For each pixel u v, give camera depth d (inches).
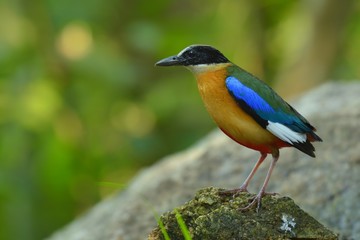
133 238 442.3
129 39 622.2
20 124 575.8
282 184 442.9
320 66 713.0
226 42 711.1
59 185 594.9
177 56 346.0
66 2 614.2
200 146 505.0
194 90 657.0
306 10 712.4
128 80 607.2
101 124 631.8
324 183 432.8
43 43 606.2
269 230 295.3
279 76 727.7
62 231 488.7
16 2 610.9
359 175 432.5
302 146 330.0
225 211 297.4
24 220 572.4
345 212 413.1
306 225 297.4
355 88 529.0
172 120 650.2
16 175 571.8
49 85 599.8
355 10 735.7
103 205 490.0
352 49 757.3
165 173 478.6
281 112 330.3
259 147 334.3
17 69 589.9
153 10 670.5
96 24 633.6
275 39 725.9
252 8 709.3
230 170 465.4
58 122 604.4
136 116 655.1
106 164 628.7
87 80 610.5
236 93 330.3
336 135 466.3
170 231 302.2
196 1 718.5
